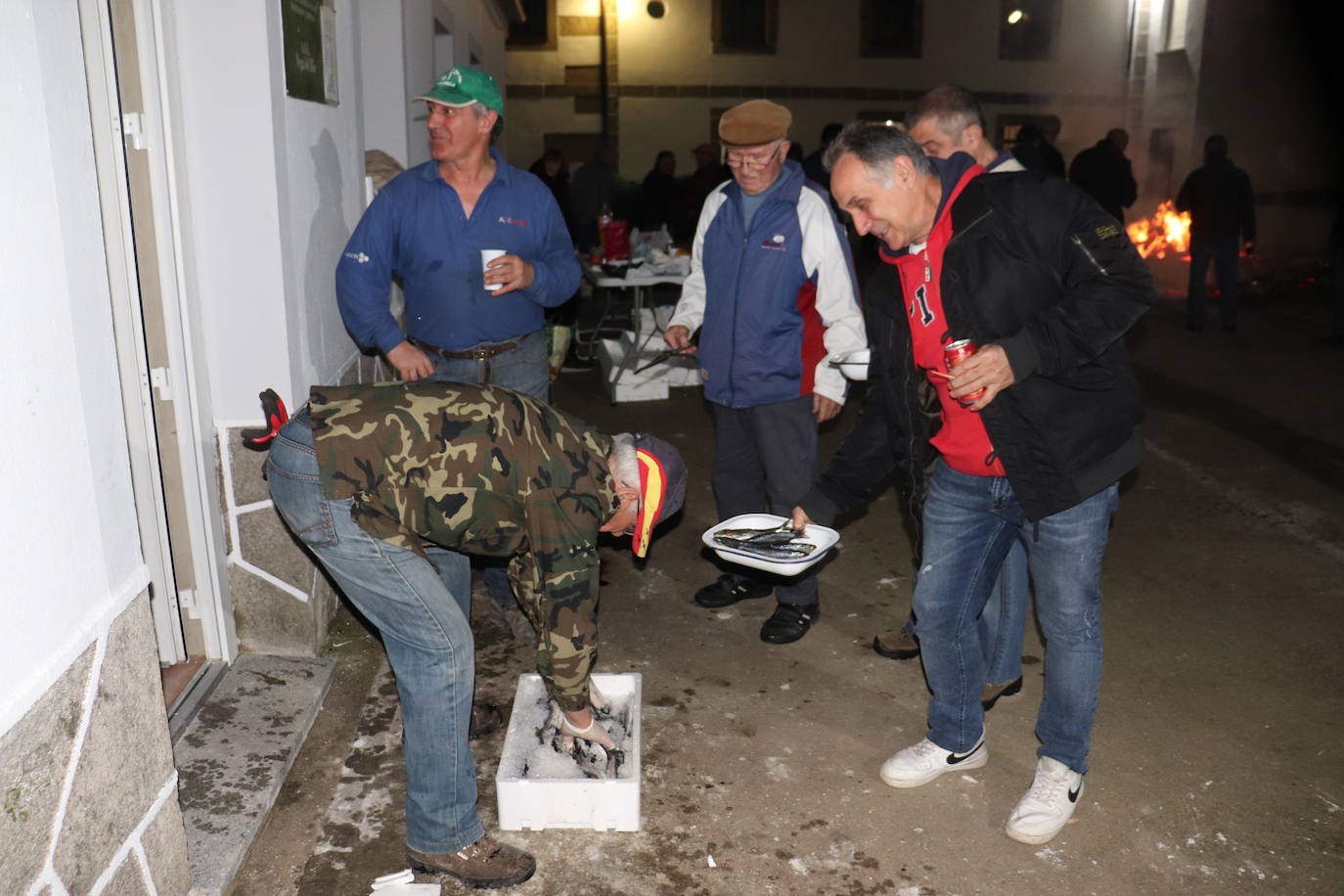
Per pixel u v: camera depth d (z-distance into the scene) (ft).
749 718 10.54
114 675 6.23
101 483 6.06
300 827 8.70
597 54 59.72
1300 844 8.66
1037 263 7.52
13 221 5.16
